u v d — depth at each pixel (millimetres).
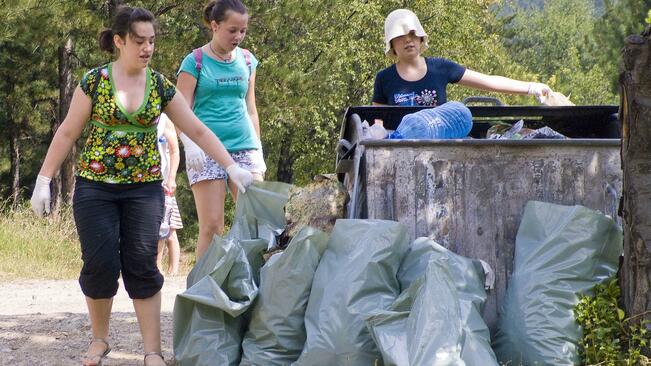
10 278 15734
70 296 12570
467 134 7680
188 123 6871
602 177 6781
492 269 6703
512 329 6305
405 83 8500
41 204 6504
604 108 7863
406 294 5934
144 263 6730
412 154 6723
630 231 6184
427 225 6707
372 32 37469
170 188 14633
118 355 7566
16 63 31719
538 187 6766
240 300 6469
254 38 30516
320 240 6336
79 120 6535
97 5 29453
